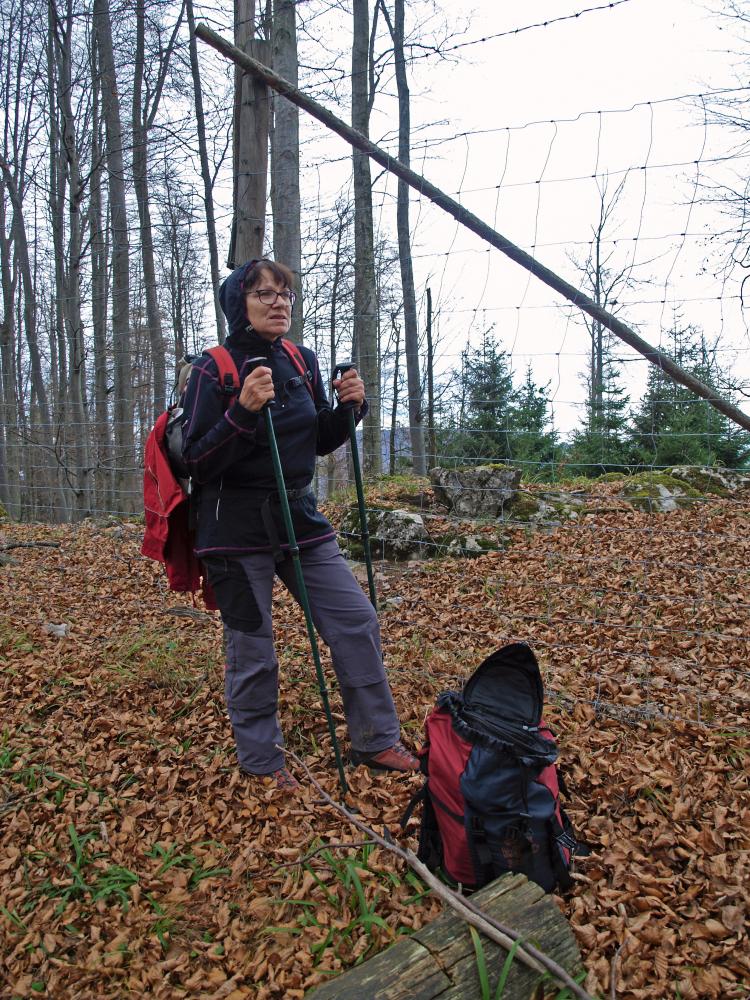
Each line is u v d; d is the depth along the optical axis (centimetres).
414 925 202
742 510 694
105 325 1377
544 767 206
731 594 488
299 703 338
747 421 302
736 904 204
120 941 207
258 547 255
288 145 425
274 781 271
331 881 225
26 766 295
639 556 575
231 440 236
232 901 221
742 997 177
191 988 191
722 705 326
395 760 272
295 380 264
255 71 336
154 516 262
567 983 160
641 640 415
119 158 1284
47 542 734
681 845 232
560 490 734
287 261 425
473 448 811
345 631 265
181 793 277
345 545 639
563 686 352
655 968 187
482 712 211
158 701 350
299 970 192
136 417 1531
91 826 257
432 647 409
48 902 225
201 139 1264
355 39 1199
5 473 1224
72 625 460
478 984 162
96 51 1287
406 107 1489
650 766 271
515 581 539
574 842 210
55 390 1925
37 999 192
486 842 198
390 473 891
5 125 1529
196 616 470
